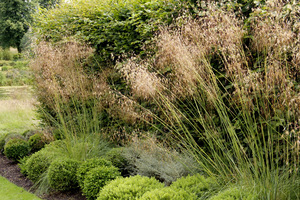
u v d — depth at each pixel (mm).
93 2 5668
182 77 3141
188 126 3645
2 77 16406
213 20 2904
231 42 2715
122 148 4047
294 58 2441
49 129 5766
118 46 4766
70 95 4664
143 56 4340
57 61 4277
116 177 3041
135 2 4500
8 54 30812
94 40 5246
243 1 3227
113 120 4871
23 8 33031
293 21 2689
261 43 2730
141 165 3439
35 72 4957
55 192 3775
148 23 4141
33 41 6098
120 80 4895
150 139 3453
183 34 3172
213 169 3055
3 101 9625
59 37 5801
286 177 2291
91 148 4309
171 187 2578
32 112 8227
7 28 32906
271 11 2598
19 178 4434
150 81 3064
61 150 4434
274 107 2482
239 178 2518
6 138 5914
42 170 4031
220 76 3168
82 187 3418
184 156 3332
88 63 5344
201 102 3191
